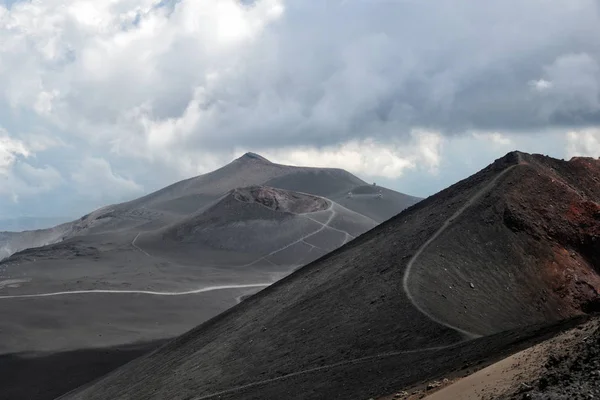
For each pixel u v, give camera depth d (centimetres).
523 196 6919
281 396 4550
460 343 4350
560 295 6075
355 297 6031
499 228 6550
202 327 8600
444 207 7350
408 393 3153
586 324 2884
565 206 6869
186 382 6122
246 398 4809
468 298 5641
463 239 6419
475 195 7138
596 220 6769
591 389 2023
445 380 3056
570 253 6488
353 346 5050
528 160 7706
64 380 10112
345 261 7631
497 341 3794
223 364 6100
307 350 5403
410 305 5291
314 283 7350
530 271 6184
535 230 6569
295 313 6506
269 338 6184
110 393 7394
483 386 2534
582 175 7806
